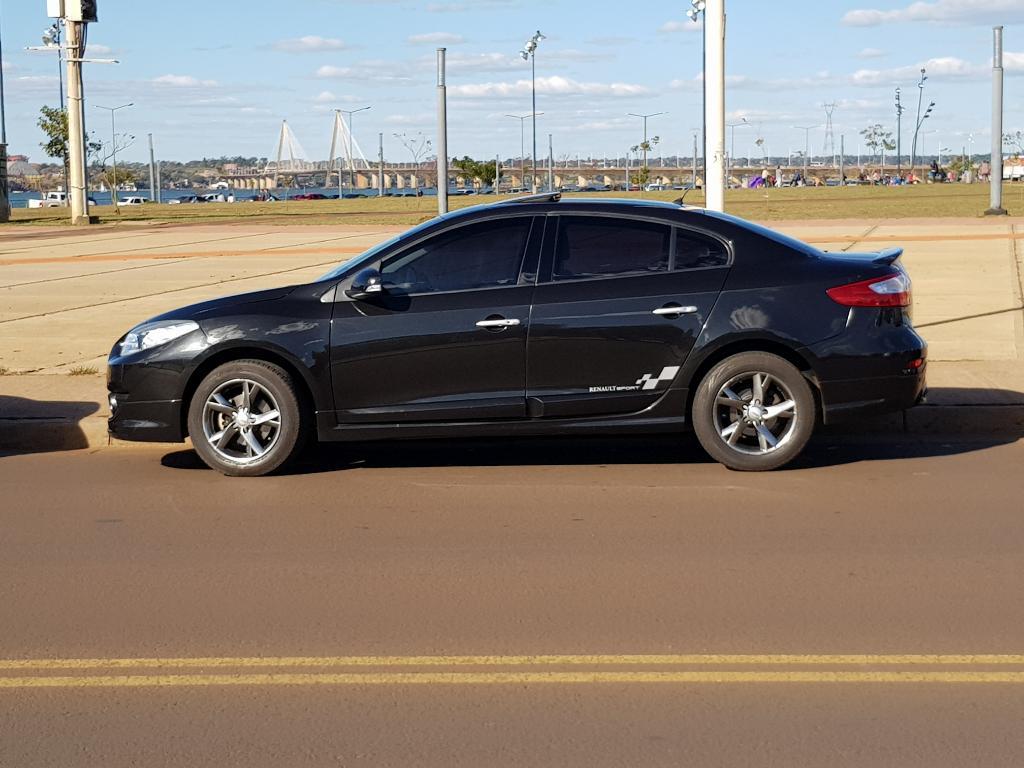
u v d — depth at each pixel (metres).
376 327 8.43
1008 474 8.33
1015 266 20.48
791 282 8.34
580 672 4.95
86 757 4.25
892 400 8.37
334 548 6.79
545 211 8.56
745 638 5.29
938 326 14.13
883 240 26.84
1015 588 5.91
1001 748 4.21
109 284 20.81
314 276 21.22
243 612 5.73
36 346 13.97
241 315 8.56
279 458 8.56
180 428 8.68
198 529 7.25
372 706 4.64
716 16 14.41
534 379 8.41
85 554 6.74
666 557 6.51
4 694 4.82
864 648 5.15
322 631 5.46
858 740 4.29
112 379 8.73
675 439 9.69
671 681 4.84
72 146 48.72
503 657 5.12
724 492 7.94
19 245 33.41
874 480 8.20
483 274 8.49
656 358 8.34
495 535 7.01
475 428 8.48
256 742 4.34
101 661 5.14
